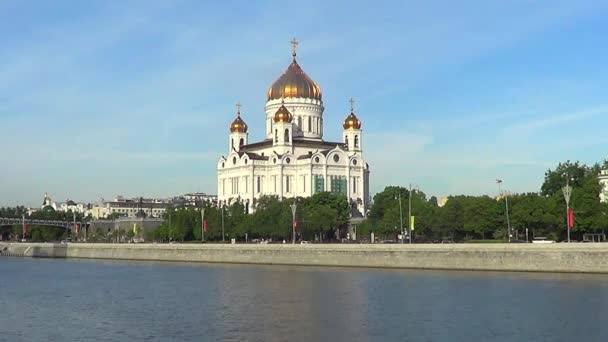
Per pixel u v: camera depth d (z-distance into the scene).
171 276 174.62
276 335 89.75
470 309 105.31
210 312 109.31
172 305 118.75
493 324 93.31
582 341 82.81
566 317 96.75
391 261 180.38
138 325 99.38
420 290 127.81
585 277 140.50
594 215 184.25
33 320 105.94
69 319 106.38
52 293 141.62
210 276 170.00
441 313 102.62
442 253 170.38
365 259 185.62
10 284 162.50
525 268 156.12
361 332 90.19
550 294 117.25
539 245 154.38
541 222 195.75
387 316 101.25
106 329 96.88
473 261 164.50
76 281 168.12
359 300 117.56
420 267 174.25
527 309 103.81
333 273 167.50
